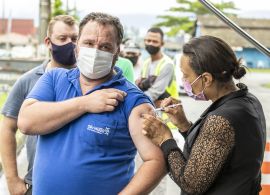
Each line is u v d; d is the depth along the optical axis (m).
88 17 2.32
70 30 3.09
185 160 2.30
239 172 2.24
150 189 2.23
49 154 2.31
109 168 2.24
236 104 2.29
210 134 2.21
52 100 2.41
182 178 2.24
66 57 3.10
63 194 2.25
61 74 2.48
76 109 2.24
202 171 2.19
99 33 2.27
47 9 10.73
